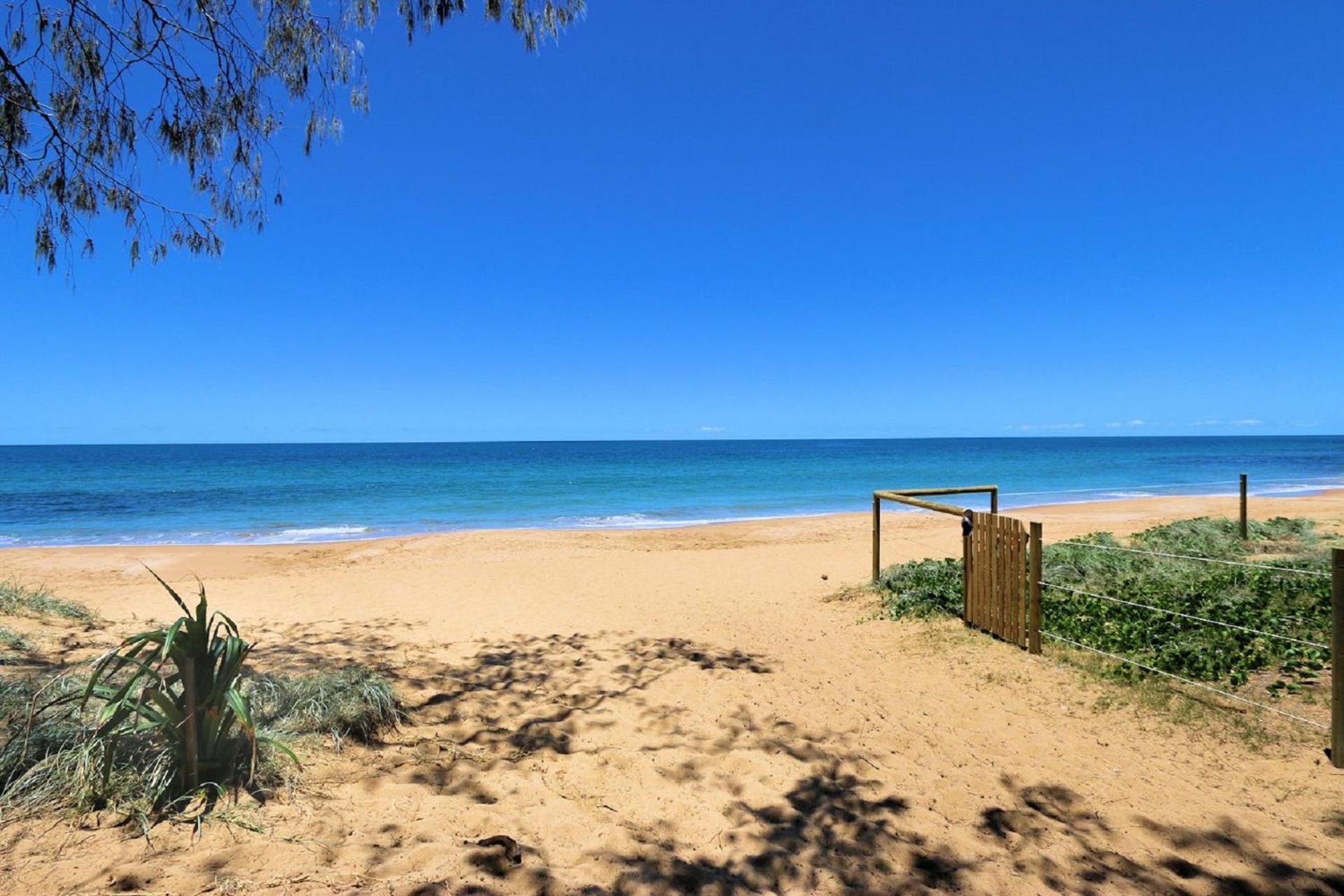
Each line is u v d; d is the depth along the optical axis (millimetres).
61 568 14664
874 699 5652
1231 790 3934
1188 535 11703
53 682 4535
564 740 4895
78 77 4949
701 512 28141
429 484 43281
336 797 3715
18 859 2863
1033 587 6234
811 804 3969
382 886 2896
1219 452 96625
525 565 13156
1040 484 39781
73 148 4855
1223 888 3117
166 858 2951
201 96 5098
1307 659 5371
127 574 13898
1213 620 6438
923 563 10102
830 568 12242
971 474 50375
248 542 20219
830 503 31125
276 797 3568
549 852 3381
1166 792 3957
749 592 10375
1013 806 3916
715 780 4277
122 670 5164
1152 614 6797
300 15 5082
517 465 69000
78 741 3619
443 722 5133
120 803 3291
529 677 6332
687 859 3387
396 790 3877
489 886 2996
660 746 4809
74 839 3039
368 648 7230
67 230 5137
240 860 2988
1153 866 3311
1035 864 3346
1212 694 5055
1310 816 3629
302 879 2889
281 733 4258
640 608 9438
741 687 6035
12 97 4613
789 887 3172
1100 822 3719
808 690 5926
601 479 46531
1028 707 5281
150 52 4855
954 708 5359
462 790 4023
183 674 3414
